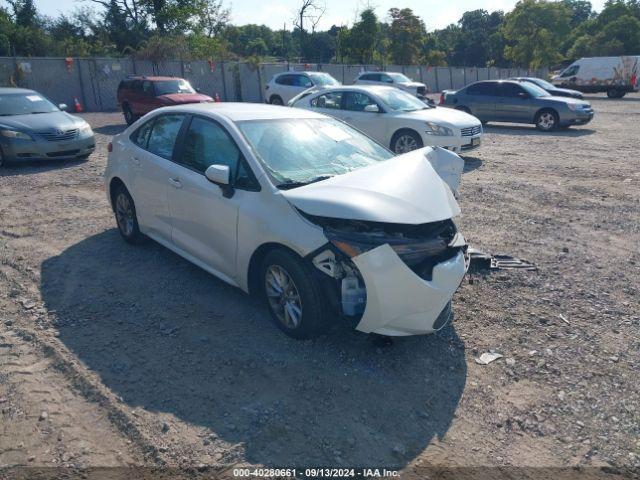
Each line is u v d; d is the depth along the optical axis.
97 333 4.04
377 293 3.39
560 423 3.18
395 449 2.93
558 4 60.88
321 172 4.26
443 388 3.47
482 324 4.29
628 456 2.93
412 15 54.06
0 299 4.57
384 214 3.44
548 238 6.41
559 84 37.31
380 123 11.23
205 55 37.38
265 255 4.02
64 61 24.20
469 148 10.90
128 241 5.84
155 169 5.00
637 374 3.66
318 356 3.76
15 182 9.05
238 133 4.30
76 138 10.72
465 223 6.99
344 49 46.62
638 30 65.94
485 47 94.56
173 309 4.42
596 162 11.32
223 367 3.61
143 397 3.29
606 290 4.96
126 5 43.41
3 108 10.77
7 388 3.35
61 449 2.86
